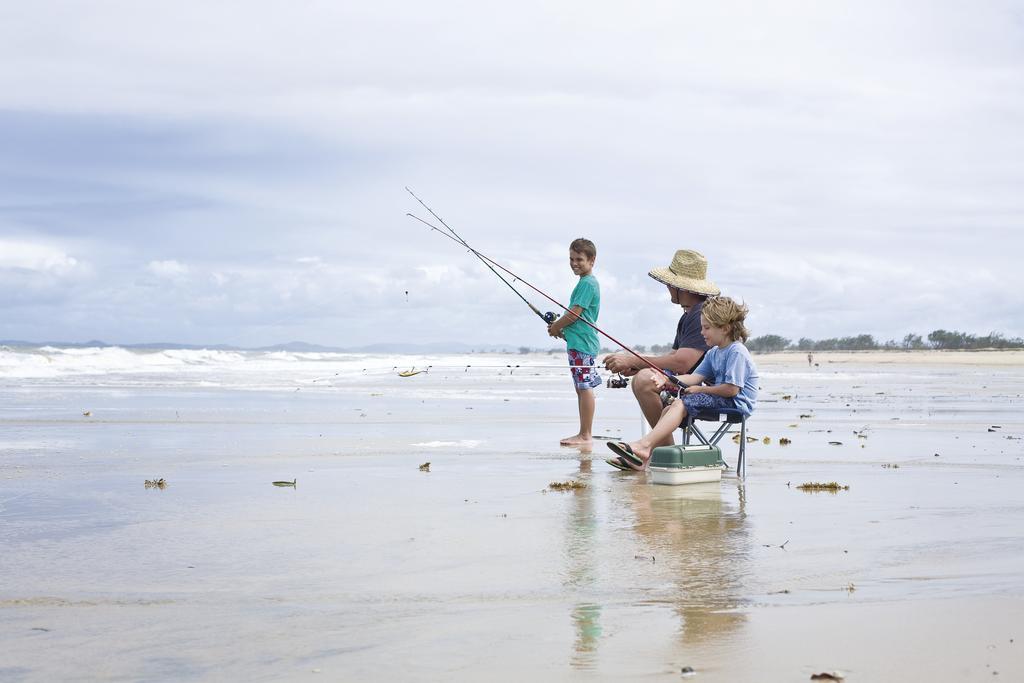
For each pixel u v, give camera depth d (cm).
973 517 427
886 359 9456
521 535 382
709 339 587
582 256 783
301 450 715
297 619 263
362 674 218
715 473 555
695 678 214
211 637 247
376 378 2528
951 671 217
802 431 938
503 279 802
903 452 728
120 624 259
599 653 233
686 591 293
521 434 875
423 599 284
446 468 612
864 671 217
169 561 335
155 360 3133
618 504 464
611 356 640
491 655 231
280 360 4053
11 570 321
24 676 217
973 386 2409
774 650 234
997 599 284
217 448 723
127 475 569
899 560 335
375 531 391
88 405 1211
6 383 1811
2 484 528
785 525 405
